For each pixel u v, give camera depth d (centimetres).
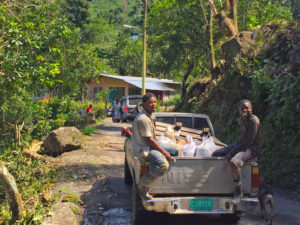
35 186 749
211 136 659
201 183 484
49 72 1030
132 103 2459
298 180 730
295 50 992
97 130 1858
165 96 4116
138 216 514
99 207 611
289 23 1116
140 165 473
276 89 920
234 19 1427
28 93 1097
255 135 479
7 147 1043
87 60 2264
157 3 1961
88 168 914
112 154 1130
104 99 3819
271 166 809
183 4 1917
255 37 1190
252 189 482
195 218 563
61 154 1102
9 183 505
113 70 5675
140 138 481
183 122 722
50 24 1080
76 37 1408
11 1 908
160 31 2002
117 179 812
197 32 1925
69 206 586
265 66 1045
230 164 473
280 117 848
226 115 1176
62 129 1123
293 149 790
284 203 634
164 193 481
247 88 1124
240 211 498
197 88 1741
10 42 882
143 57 2303
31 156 979
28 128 1214
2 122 1109
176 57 2070
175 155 521
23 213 531
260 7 1738
